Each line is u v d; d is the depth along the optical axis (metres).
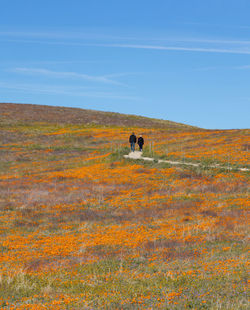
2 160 46.84
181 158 35.62
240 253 11.16
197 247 12.62
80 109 101.44
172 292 7.52
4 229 17.39
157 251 12.48
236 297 7.01
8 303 7.92
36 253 12.94
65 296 8.05
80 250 13.02
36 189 27.64
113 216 19.52
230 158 33.31
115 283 8.95
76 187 27.75
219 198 21.98
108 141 59.16
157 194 24.27
